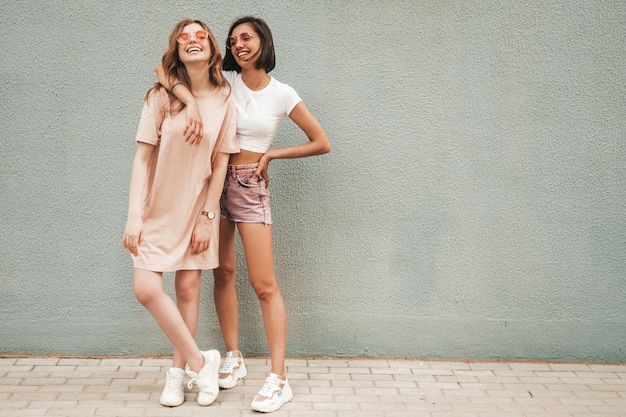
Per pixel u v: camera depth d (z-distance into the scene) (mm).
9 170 3588
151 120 2953
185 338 3086
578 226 3795
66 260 3674
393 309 3828
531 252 3807
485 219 3777
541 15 3631
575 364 3871
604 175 3758
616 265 3830
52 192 3621
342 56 3621
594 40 3658
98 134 3600
